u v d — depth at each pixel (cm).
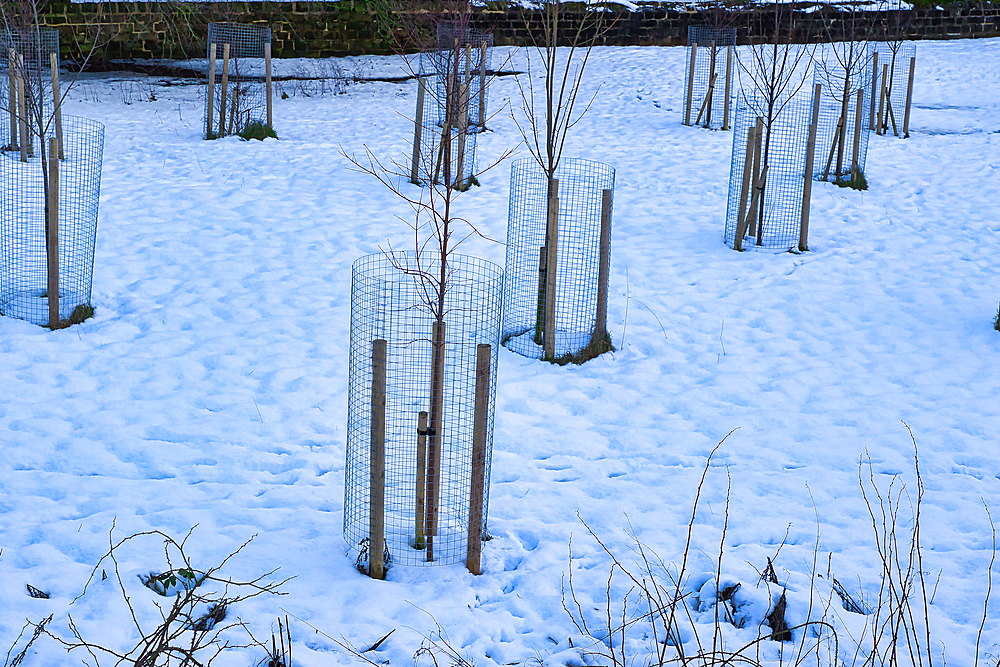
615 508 513
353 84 1881
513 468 562
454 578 437
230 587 421
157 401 637
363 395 624
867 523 496
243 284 849
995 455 576
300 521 488
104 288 828
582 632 399
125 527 471
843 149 1354
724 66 1916
